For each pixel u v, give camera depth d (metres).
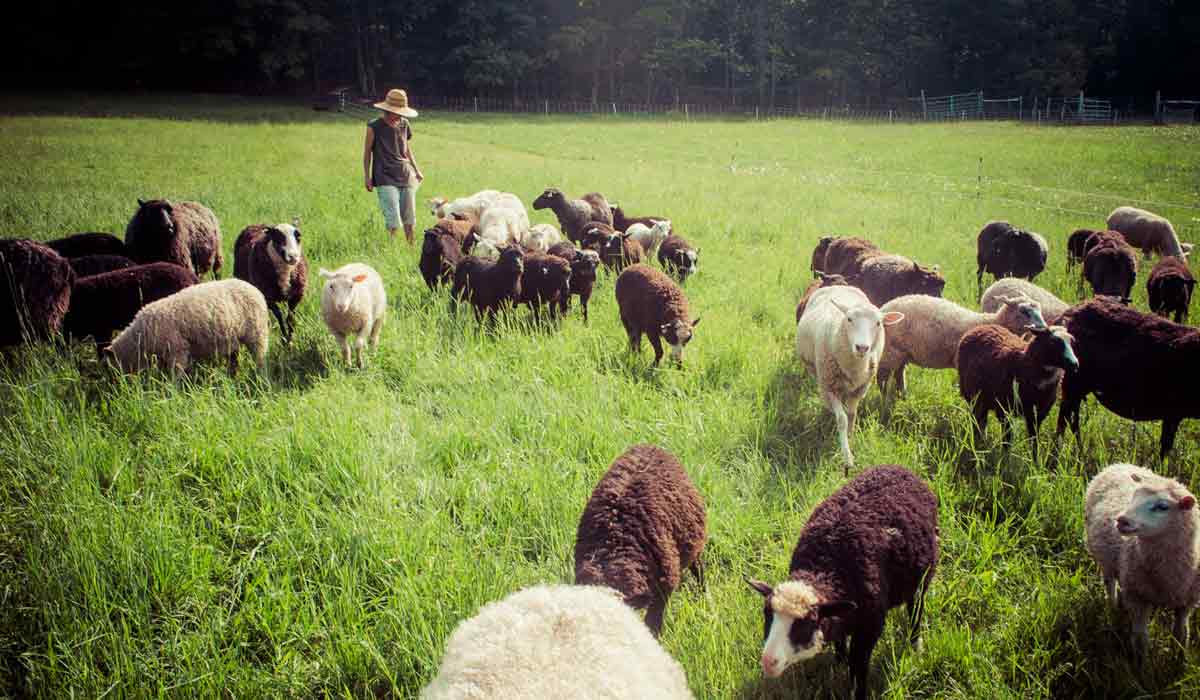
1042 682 3.93
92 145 26.64
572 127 48.34
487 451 5.78
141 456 5.53
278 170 21.67
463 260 9.64
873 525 4.16
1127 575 4.18
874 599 3.99
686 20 78.19
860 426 6.75
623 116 64.06
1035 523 5.09
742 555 4.91
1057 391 6.23
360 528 4.65
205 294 6.98
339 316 7.46
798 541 4.37
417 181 12.28
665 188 20.23
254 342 7.46
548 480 5.30
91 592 4.14
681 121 59.28
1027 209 17.64
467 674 2.58
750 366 7.70
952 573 4.72
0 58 62.25
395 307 9.38
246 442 5.59
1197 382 5.66
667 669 2.93
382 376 7.31
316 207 14.85
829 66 76.00
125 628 3.91
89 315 7.43
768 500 5.38
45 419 5.66
